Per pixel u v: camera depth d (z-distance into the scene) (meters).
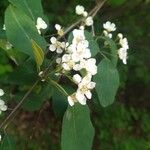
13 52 0.20
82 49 0.18
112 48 0.20
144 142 0.57
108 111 0.54
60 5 0.49
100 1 0.26
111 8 0.36
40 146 0.52
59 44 0.19
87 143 0.18
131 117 0.59
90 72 0.18
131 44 0.38
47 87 0.19
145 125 0.59
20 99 0.20
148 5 0.46
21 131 0.50
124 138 0.56
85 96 0.19
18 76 0.19
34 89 0.20
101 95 0.19
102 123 0.55
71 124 0.18
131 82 0.60
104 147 0.54
